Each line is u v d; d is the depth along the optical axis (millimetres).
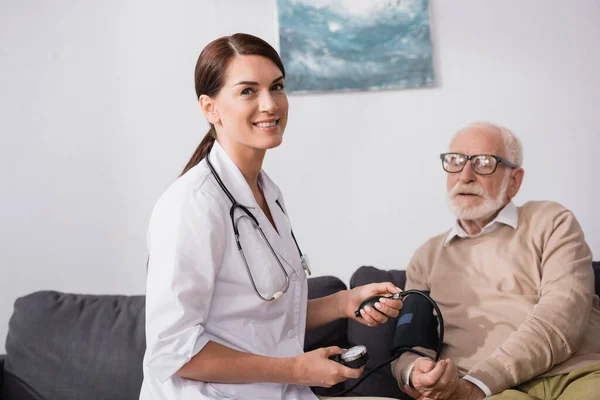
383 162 3133
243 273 1457
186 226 1390
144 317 1984
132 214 3127
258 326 1471
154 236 1421
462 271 1888
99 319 1981
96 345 1921
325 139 3131
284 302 1528
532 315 1685
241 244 1474
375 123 3133
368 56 3105
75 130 3125
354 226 3133
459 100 3123
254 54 1492
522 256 1835
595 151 3102
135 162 3129
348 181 3135
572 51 3107
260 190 1667
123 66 3139
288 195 3131
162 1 3146
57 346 1935
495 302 1806
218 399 1372
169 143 3137
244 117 1485
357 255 3133
